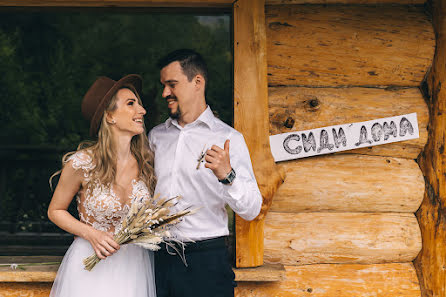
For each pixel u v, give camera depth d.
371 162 3.05
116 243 2.30
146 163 2.57
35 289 2.86
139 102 2.57
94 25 6.47
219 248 2.47
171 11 3.29
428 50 3.02
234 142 2.53
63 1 2.97
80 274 2.42
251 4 2.88
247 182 2.45
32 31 6.31
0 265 2.84
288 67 2.97
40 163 5.85
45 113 5.99
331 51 2.98
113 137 2.44
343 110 3.00
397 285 3.03
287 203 2.98
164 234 2.27
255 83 2.87
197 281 2.40
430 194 3.04
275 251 2.95
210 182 2.45
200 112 2.56
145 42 6.28
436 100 3.03
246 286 2.91
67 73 6.00
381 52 3.00
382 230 3.03
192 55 2.52
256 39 2.88
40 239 4.21
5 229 4.60
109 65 6.16
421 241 3.06
